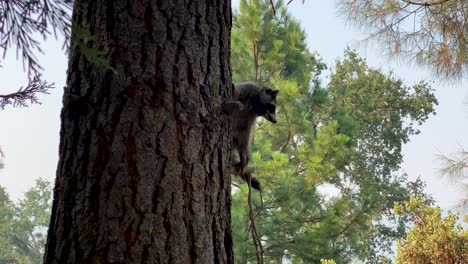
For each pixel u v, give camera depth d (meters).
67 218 2.95
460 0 8.89
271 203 14.80
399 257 9.66
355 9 9.34
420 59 9.17
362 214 16.45
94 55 2.87
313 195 15.61
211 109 3.20
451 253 9.25
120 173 2.92
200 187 3.05
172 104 3.07
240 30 16.12
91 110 3.05
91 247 2.85
